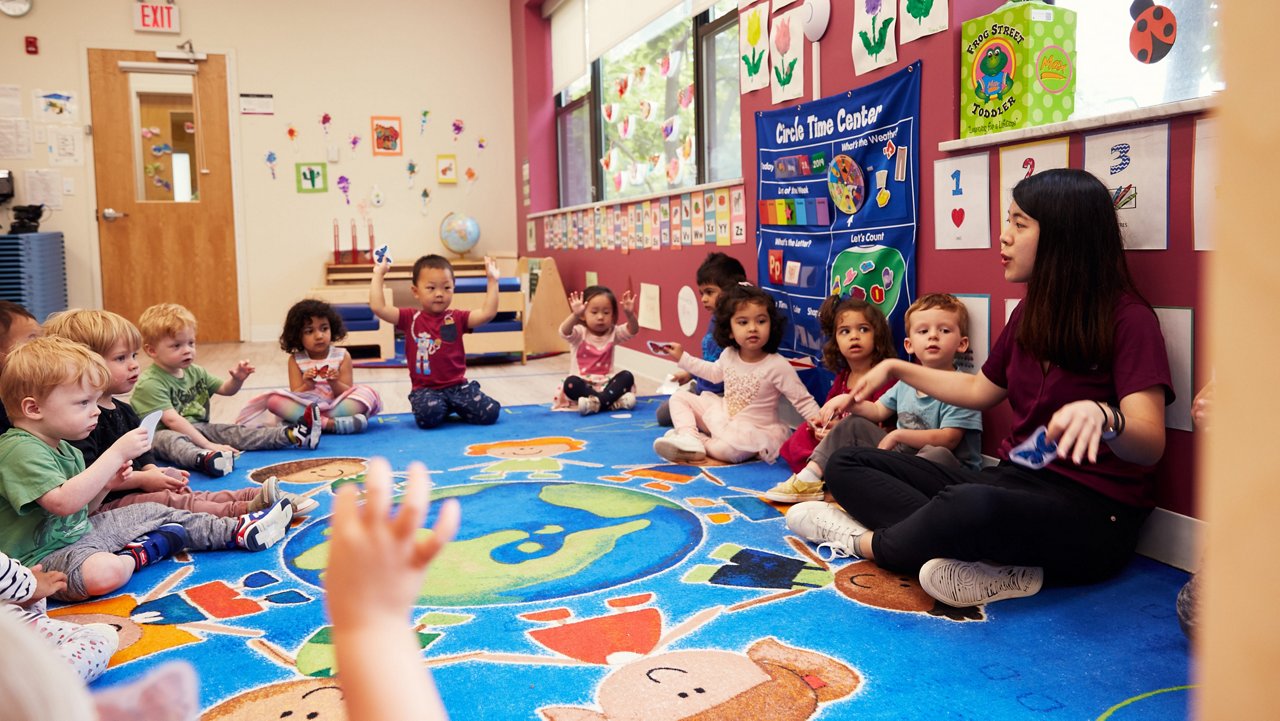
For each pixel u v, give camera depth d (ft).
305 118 21.39
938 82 8.12
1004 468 6.06
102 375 5.95
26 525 5.85
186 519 6.81
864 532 6.30
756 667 4.73
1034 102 7.24
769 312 9.53
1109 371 5.62
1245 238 0.83
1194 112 5.75
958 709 4.26
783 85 10.61
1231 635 0.87
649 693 4.46
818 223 10.02
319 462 9.78
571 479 8.77
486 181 22.75
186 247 21.02
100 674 4.70
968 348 7.88
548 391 14.60
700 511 7.58
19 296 16.84
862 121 9.13
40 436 5.84
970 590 5.40
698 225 13.00
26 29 19.58
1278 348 0.82
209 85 20.75
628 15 16.52
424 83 22.12
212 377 10.66
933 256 8.34
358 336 17.83
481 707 4.34
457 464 9.55
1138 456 5.27
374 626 1.24
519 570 6.24
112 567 5.83
